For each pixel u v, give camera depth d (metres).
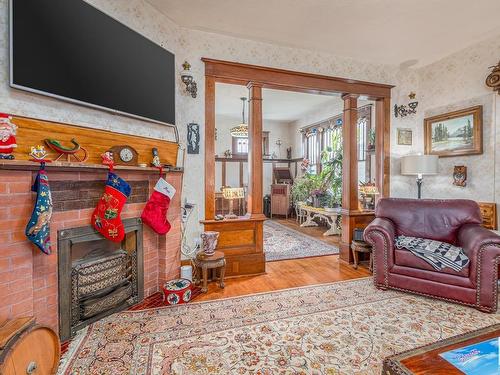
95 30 2.12
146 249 2.59
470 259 2.33
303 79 3.46
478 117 3.30
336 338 1.92
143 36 2.51
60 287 1.90
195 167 3.08
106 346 1.84
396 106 3.96
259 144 3.32
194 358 1.72
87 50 2.07
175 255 2.81
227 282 2.99
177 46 2.93
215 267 2.76
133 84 2.42
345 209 3.74
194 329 2.04
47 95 1.83
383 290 2.74
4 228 1.56
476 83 3.35
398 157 3.97
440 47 3.44
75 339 1.92
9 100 1.70
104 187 2.20
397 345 1.84
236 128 5.95
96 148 2.16
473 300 2.30
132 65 2.41
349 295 2.63
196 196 3.10
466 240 2.50
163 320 2.18
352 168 3.71
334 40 3.25
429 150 3.90
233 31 3.06
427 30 3.04
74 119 2.04
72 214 1.98
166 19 2.79
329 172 5.99
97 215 2.08
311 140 7.39
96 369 1.62
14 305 1.60
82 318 2.06
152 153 2.63
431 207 2.97
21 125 1.72
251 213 3.30
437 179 3.82
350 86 3.70
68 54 1.95
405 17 2.79
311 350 1.79
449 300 2.41
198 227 3.12
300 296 2.61
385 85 3.86
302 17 2.79
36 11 1.78
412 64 3.91
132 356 1.74
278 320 2.17
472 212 2.77
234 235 3.21
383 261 2.71
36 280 1.77
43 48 1.81
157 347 1.83
